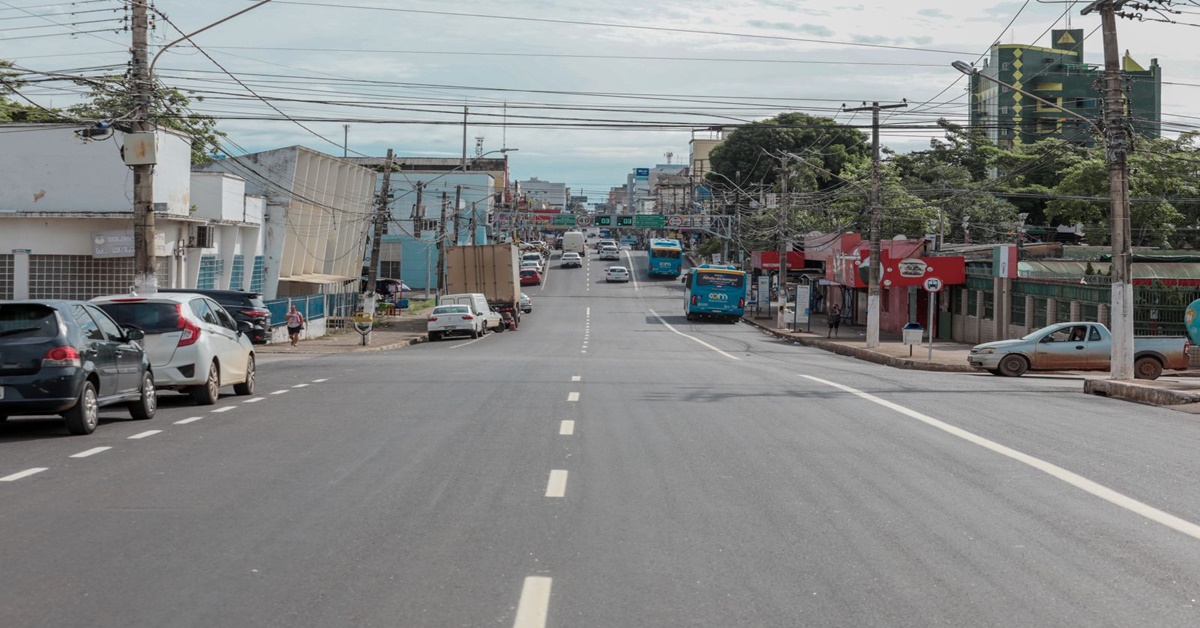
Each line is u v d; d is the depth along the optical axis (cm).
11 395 1273
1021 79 11544
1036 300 4209
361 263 6956
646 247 17112
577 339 5059
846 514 874
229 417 1513
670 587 656
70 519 831
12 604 604
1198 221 6919
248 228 4731
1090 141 8656
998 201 7912
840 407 1667
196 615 587
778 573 691
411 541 768
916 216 7219
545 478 1025
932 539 789
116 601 611
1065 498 948
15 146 3528
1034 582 675
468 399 1756
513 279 5938
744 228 10194
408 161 14200
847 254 6038
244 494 938
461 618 588
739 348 4459
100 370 1371
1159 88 10031
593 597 633
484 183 10575
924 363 3438
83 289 3584
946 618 598
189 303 1720
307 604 610
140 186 2502
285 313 4541
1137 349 2844
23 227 3538
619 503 912
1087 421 1546
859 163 10619
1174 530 824
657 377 2316
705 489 977
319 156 5631
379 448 1208
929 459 1155
